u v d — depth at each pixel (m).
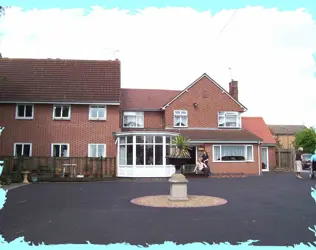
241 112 29.14
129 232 7.12
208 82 28.83
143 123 28.14
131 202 11.55
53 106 24.25
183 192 11.93
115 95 24.72
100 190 15.48
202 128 28.19
